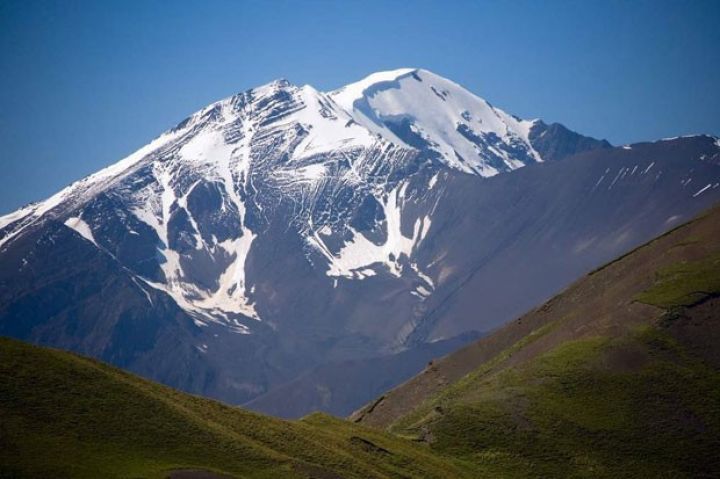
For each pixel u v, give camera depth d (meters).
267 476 131.25
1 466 114.88
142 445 129.25
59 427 126.50
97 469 119.75
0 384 129.75
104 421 131.25
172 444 132.00
